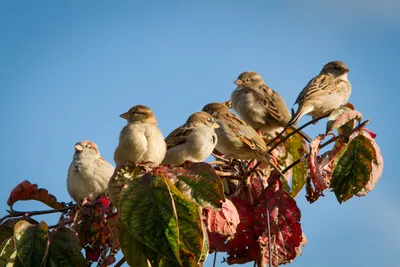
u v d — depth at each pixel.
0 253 8.01
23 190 9.95
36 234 8.21
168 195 7.45
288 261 9.98
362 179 10.43
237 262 9.64
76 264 8.25
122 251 7.73
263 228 9.68
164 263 7.61
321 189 9.75
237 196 10.26
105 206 8.44
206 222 8.40
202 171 7.94
